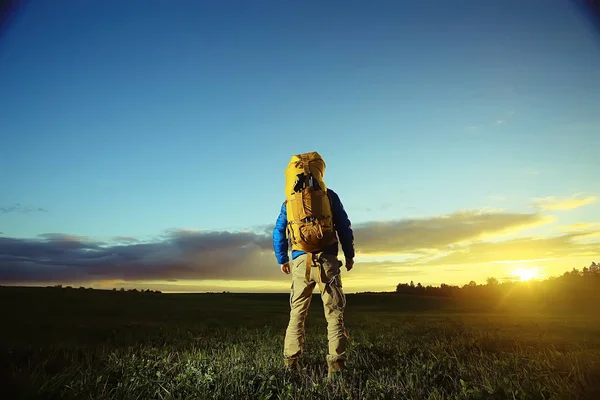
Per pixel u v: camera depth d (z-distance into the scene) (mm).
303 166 4625
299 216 4441
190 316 10969
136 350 5312
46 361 4297
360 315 13727
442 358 4723
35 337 6094
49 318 8734
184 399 3330
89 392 3383
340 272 4531
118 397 3354
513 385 3371
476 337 6566
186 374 3844
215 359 4820
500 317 11992
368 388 3496
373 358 4902
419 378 3803
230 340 6688
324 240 4449
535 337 6527
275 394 3516
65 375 3646
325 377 3963
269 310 14156
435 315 13445
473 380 3678
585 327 8102
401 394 3383
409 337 7113
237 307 15031
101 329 7410
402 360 4699
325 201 4531
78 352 5109
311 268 4465
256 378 3842
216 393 3410
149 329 7738
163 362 4543
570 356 4477
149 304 13586
